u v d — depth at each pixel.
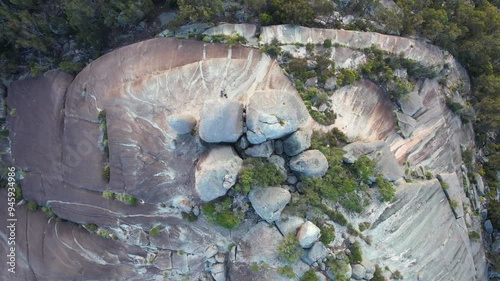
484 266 28.39
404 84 24.94
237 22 23.86
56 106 24.66
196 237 21.12
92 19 23.56
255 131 19.22
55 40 25.61
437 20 26.44
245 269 20.53
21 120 26.02
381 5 26.16
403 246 22.75
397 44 25.52
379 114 24.72
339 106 23.67
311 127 21.95
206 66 22.50
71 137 23.91
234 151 20.08
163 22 24.08
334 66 23.89
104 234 22.53
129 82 22.89
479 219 28.67
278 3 23.34
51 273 24.00
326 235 20.42
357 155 22.23
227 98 21.86
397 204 22.97
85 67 24.22
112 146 22.41
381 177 22.42
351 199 21.44
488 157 30.89
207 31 23.25
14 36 23.92
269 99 19.73
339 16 25.41
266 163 19.94
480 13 28.14
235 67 22.56
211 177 19.12
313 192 20.64
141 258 21.86
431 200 24.73
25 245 25.25
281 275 20.19
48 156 24.89
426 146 25.88
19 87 26.05
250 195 19.73
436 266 23.91
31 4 23.89
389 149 23.38
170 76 22.48
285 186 20.75
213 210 20.05
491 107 28.41
